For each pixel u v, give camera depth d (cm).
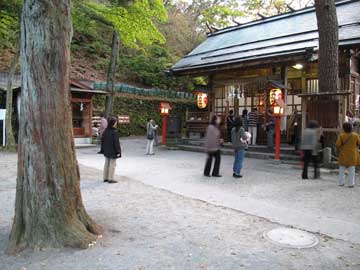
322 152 1007
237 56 1495
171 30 2823
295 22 1648
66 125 423
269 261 370
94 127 1914
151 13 1577
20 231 412
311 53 1148
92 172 933
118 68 2547
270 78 1408
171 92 2484
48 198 408
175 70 1741
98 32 2669
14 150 1376
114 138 788
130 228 477
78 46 2548
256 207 590
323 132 1017
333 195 679
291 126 1459
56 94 411
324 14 1006
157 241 428
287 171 961
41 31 397
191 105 2522
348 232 464
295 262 368
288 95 1608
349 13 1433
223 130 1606
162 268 352
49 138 408
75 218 427
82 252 392
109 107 1778
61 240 405
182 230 470
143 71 2577
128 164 1094
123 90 2236
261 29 1784
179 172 945
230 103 1742
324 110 987
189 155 1350
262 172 945
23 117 410
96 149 1581
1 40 1666
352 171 752
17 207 420
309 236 449
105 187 744
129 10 1526
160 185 771
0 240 435
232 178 858
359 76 1352
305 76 1526
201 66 1591
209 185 773
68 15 423
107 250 398
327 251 400
